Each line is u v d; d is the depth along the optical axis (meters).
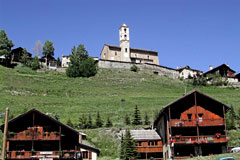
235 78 129.00
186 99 52.38
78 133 48.91
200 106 52.22
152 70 137.50
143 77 126.56
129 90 110.75
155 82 121.81
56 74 128.50
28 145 48.97
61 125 48.94
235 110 81.56
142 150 55.09
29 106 87.62
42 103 91.69
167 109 51.88
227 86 121.62
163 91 110.69
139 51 147.12
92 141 63.16
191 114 51.75
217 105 52.53
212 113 52.00
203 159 40.88
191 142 49.25
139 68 136.62
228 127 65.00
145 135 57.50
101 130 68.44
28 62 135.00
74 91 106.88
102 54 147.00
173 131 51.12
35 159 47.12
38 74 124.94
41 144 49.22
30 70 130.00
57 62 149.38
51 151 47.78
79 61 131.75
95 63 135.50
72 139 49.75
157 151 55.22
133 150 52.84
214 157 40.91
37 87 107.19
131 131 58.84
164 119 53.53
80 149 49.81
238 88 119.00
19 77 115.12
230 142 58.62
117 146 61.38
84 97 101.38
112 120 77.31
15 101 90.88
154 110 84.81
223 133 51.44
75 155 47.91
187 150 50.34
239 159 37.97
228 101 93.50
